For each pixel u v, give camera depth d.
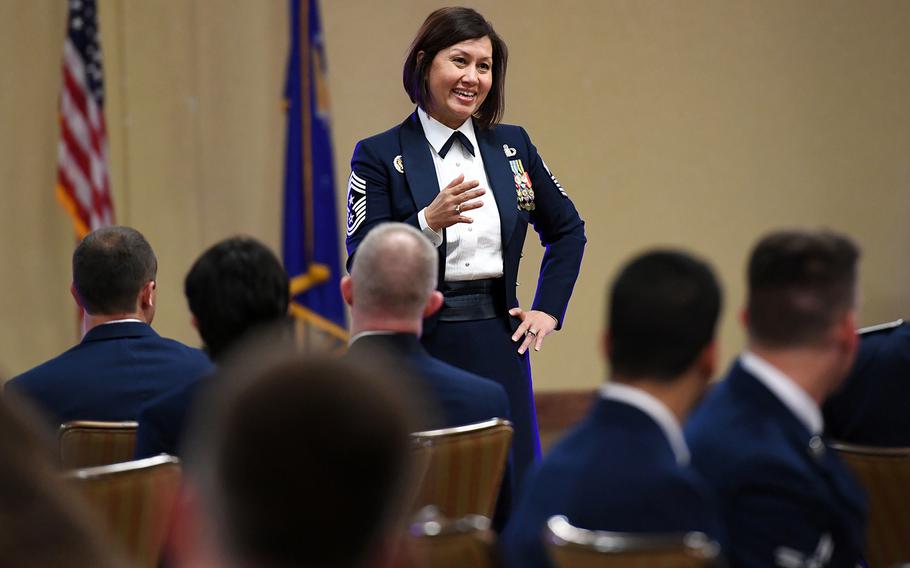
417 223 10.66
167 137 20.81
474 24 10.98
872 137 23.28
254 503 2.96
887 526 8.18
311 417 2.98
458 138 11.19
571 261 11.52
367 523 3.02
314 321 19.61
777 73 23.06
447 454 7.82
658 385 5.82
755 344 6.47
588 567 5.20
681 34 22.88
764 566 5.93
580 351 22.80
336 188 21.12
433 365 8.30
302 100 19.78
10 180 19.92
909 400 8.88
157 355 9.36
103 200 18.62
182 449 7.75
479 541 5.65
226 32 21.06
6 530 2.76
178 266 20.95
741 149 23.05
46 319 20.17
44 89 20.00
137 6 20.56
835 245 6.41
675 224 22.95
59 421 9.08
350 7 21.72
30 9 19.91
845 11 23.19
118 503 7.25
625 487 5.49
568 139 22.62
